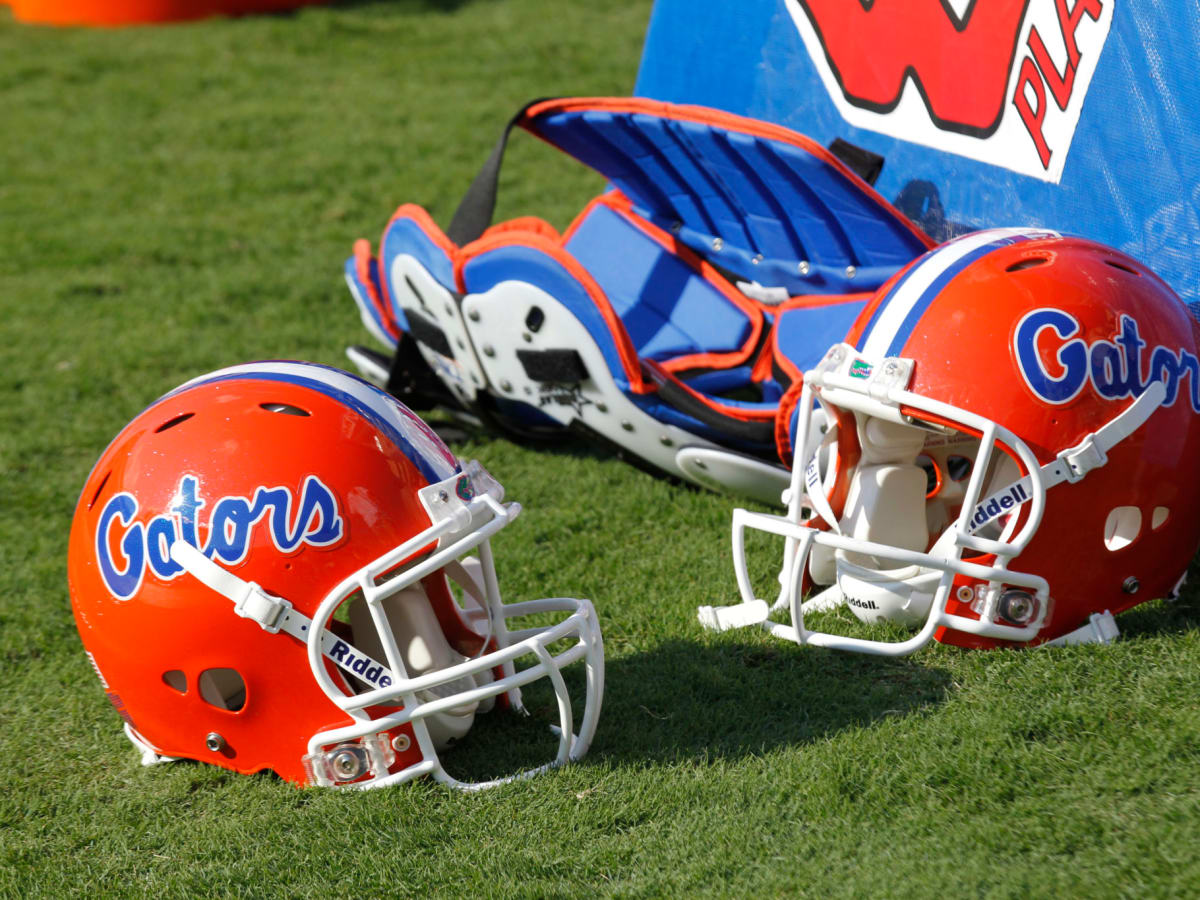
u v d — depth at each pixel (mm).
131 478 4762
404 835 4605
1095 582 5234
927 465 6328
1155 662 5055
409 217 7828
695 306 8625
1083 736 4668
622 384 7098
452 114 17578
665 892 4188
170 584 4633
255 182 15570
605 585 6625
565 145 8352
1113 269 5328
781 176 7488
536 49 20469
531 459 8375
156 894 4516
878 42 8094
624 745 5055
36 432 9562
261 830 4754
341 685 4762
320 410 4805
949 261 5484
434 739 5008
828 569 5902
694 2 9594
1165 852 4016
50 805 5188
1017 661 5195
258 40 22422
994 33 7227
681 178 8383
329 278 12266
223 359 10500
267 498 4609
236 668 4711
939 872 4070
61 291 12523
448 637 5336
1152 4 6207
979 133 7453
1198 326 5523
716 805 4602
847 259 7898
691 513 7285
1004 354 5098
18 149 17812
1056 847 4125
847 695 5195
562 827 4578
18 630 6781
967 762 4594
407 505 4742
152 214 14758
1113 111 6496
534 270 7090
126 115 19000
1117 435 5027
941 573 5285
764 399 7918
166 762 5344
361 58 21016
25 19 24969
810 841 4324
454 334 7785
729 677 5453
